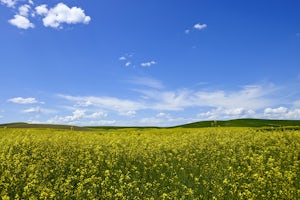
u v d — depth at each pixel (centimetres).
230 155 2158
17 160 1717
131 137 3067
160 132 4344
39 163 1764
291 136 2939
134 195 1338
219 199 1277
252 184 1395
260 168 1631
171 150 2408
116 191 1377
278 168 1670
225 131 3484
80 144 2542
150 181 1580
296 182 1511
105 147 2433
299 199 1261
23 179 1466
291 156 2117
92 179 1435
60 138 2802
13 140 2658
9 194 1314
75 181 1552
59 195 1313
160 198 1303
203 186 1441
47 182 1428
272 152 2303
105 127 10156
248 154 2133
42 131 4244
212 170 1691
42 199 1260
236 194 1315
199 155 2216
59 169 1723
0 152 2172
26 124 6625
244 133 3244
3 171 1658
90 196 1298
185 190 1388
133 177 1634
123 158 2112
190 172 1728
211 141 2723
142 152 2212
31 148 2348
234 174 1542
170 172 1728
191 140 2712
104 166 1891
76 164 1894
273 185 1434
